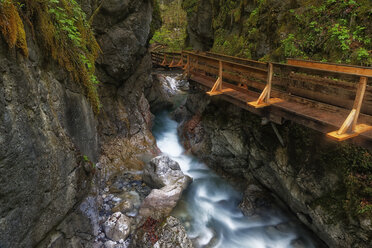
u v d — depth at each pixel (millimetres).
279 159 6715
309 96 5371
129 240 6102
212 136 9719
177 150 12000
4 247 3141
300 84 5535
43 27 4121
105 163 9023
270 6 8453
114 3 8594
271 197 7996
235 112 8492
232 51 10141
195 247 6273
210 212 7609
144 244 5855
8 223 3164
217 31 12227
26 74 3455
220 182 9250
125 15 9578
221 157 9656
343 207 4957
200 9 14227
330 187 5340
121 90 11516
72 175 4887
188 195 8172
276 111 5270
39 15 4027
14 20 3057
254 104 5223
